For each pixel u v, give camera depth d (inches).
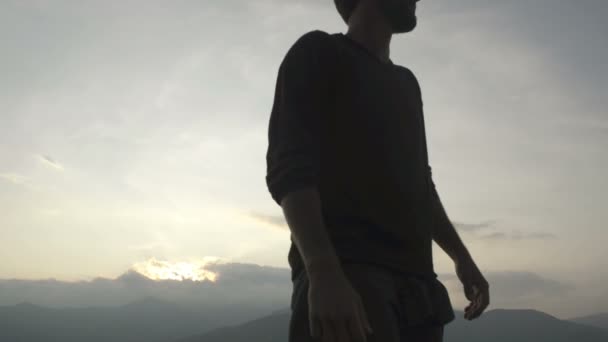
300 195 47.5
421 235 57.1
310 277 43.7
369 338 46.2
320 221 46.9
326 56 57.8
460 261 75.4
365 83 58.4
